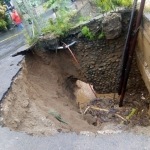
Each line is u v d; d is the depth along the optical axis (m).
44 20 7.19
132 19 5.52
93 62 7.00
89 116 6.59
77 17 6.99
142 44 5.79
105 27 6.08
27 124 3.37
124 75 6.60
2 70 4.91
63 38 6.48
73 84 7.84
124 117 6.60
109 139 2.72
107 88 7.70
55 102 5.35
